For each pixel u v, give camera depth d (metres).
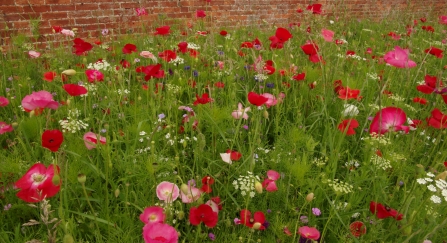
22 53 3.53
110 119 2.22
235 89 2.59
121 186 1.74
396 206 1.69
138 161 1.80
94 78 2.36
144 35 4.52
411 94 3.17
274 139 2.26
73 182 1.54
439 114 1.94
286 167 1.75
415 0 8.93
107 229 1.50
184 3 5.52
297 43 4.37
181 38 4.59
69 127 1.84
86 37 4.73
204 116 2.14
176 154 1.87
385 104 2.61
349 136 2.34
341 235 1.49
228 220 1.48
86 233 1.50
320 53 2.71
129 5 5.00
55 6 4.41
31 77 3.18
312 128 2.43
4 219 1.55
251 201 1.72
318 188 1.65
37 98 1.65
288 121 2.34
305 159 1.64
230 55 3.65
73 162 1.60
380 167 1.84
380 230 1.57
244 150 2.01
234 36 4.25
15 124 1.85
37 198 1.26
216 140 2.13
